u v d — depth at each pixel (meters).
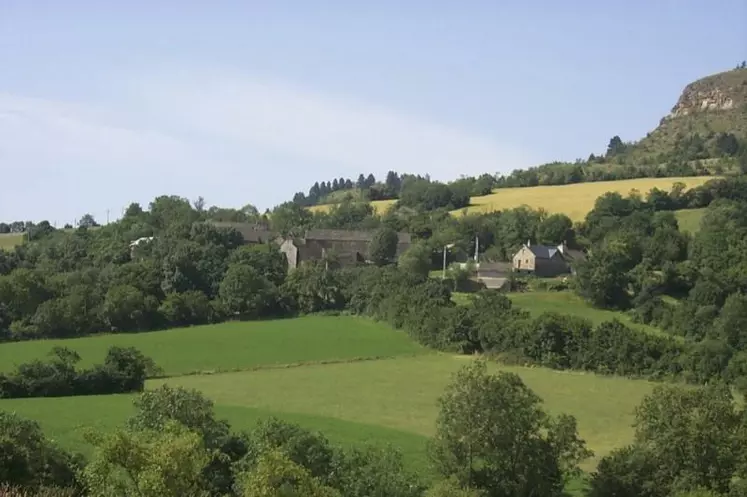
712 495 43.56
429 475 52.44
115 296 117.56
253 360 98.56
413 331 115.38
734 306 100.75
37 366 75.06
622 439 66.12
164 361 95.94
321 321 127.81
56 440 51.47
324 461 45.66
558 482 52.06
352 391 83.31
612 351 97.00
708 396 51.22
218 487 43.00
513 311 112.00
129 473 30.02
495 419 50.59
